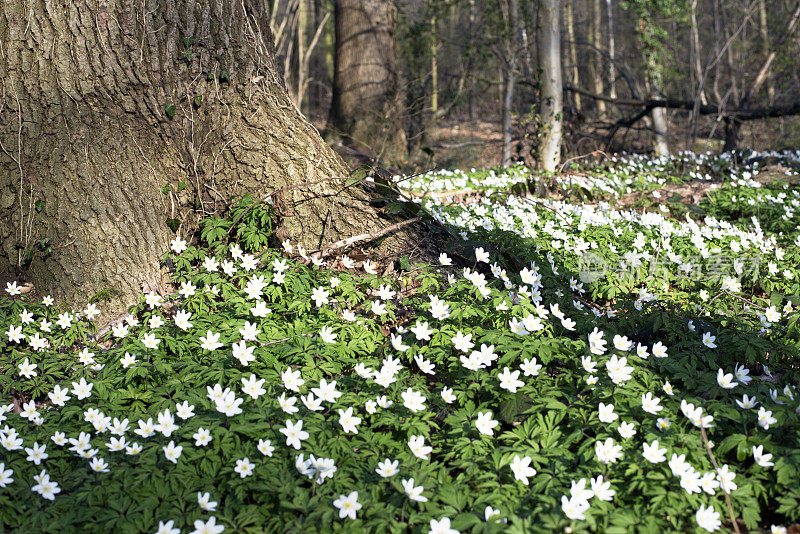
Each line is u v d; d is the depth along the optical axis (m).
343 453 3.10
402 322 4.45
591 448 3.03
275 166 5.43
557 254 5.52
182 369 3.74
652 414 3.19
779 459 2.86
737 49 20.56
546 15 11.48
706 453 2.96
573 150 13.08
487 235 5.58
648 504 2.73
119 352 3.92
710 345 3.91
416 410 3.30
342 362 3.85
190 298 4.51
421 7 16.64
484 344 3.77
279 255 4.94
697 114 15.10
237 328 4.00
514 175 9.73
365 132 13.75
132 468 2.98
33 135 5.09
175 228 5.37
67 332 4.54
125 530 2.65
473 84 17.56
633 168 10.64
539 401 3.29
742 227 7.33
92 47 5.05
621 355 3.66
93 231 4.96
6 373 4.02
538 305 4.20
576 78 26.56
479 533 2.59
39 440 3.33
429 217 5.32
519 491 2.88
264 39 5.93
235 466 2.96
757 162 10.59
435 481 2.96
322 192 5.38
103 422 3.33
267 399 3.29
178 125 5.41
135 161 5.21
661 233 6.18
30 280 5.11
